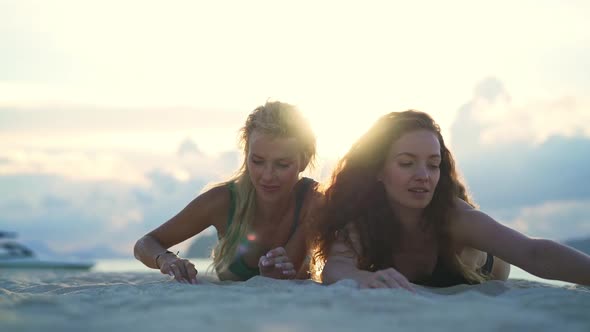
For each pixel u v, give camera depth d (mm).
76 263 17328
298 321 1973
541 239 3559
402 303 2328
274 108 4195
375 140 3756
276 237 4480
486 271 4328
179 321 1978
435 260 3891
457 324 1915
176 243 4723
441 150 3791
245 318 2027
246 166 4469
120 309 2352
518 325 1909
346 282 3230
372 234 3805
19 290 4227
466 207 3840
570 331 1868
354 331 1817
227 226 4582
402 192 3631
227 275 4602
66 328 1900
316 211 4047
